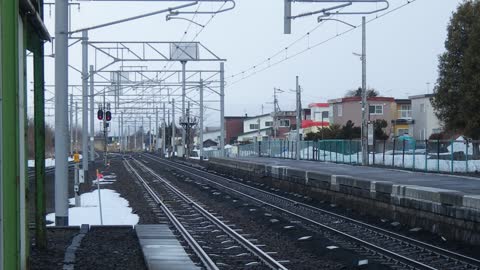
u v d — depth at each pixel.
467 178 30.59
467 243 15.63
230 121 149.25
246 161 48.34
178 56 34.53
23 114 9.63
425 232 17.89
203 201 29.00
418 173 35.53
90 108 52.22
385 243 15.77
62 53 17.16
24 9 9.59
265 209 24.39
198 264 12.48
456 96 45.44
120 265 12.16
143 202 27.62
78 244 14.41
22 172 9.45
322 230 18.28
